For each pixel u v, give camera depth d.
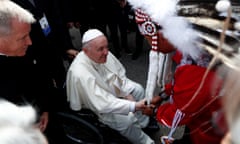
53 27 2.65
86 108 2.23
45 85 1.79
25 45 1.58
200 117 1.41
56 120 1.91
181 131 2.37
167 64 1.65
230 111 0.58
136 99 2.52
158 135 2.69
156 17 1.26
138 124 2.41
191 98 1.33
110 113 2.20
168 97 1.81
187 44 1.23
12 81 1.51
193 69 1.32
